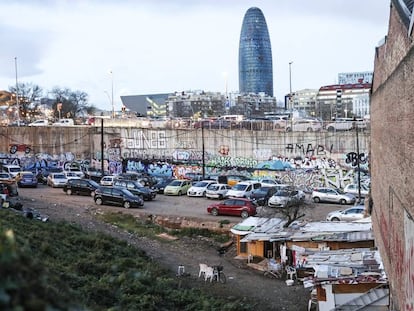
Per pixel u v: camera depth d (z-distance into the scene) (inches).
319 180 1995.6
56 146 2171.5
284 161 2043.6
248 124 2148.1
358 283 691.4
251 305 770.8
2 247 197.6
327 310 703.7
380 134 772.6
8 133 2155.5
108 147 2213.3
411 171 416.2
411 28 395.2
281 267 970.7
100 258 780.0
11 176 1704.0
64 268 615.5
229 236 1242.6
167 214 1390.3
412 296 421.1
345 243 952.3
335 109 6353.3
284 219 1154.0
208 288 842.2
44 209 1346.0
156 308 589.6
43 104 4940.9
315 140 2004.2
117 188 1493.6
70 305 225.0
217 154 2123.5
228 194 1642.5
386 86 639.8
